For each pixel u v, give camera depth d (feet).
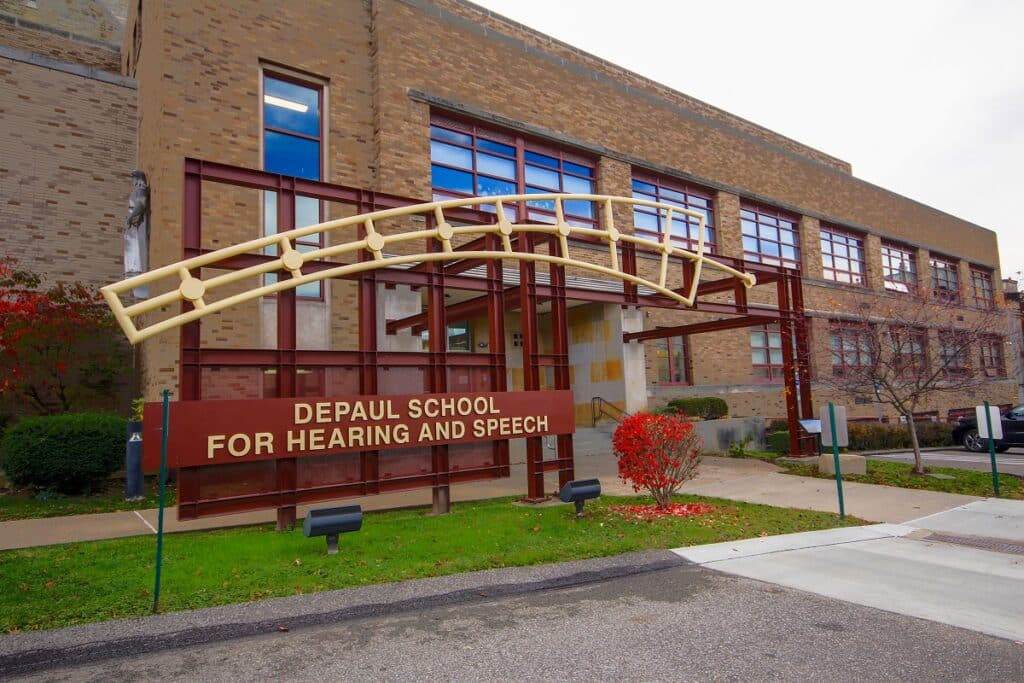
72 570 21.15
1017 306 107.14
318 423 28.12
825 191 92.12
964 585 20.51
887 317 57.57
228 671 14.43
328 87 48.44
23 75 46.98
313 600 18.38
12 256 45.09
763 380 79.05
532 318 36.70
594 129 64.08
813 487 40.22
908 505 34.60
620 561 22.65
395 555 23.15
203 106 42.83
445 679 13.82
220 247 42.39
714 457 55.31
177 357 40.24
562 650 15.34
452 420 31.89
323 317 45.85
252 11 45.52
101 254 48.57
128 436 35.63
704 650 15.24
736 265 51.60
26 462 33.53
